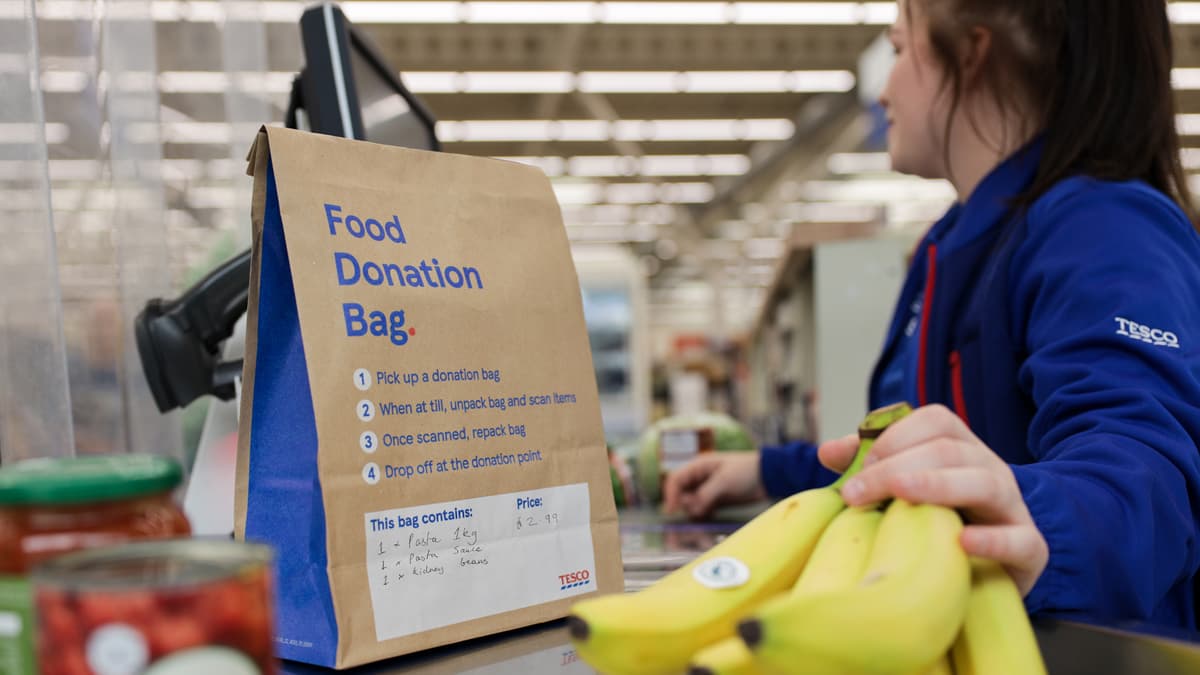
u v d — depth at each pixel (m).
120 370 1.29
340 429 0.56
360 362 0.58
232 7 1.69
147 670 0.28
